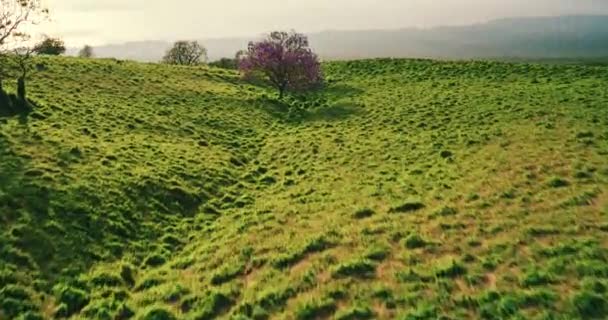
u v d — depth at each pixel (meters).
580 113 40.81
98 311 18.98
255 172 37.47
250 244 23.55
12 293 19.39
